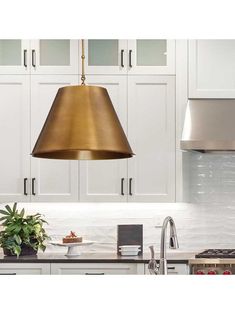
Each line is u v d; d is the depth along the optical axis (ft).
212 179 19.71
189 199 19.75
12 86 19.12
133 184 18.86
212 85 18.97
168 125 18.92
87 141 7.06
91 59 19.08
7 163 19.03
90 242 18.54
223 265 16.99
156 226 18.66
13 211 18.69
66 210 19.80
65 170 18.98
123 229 19.03
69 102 7.29
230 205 19.70
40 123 19.07
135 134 18.95
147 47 19.02
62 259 17.71
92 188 18.95
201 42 18.98
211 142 18.29
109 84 19.03
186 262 17.37
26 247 18.65
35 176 18.98
